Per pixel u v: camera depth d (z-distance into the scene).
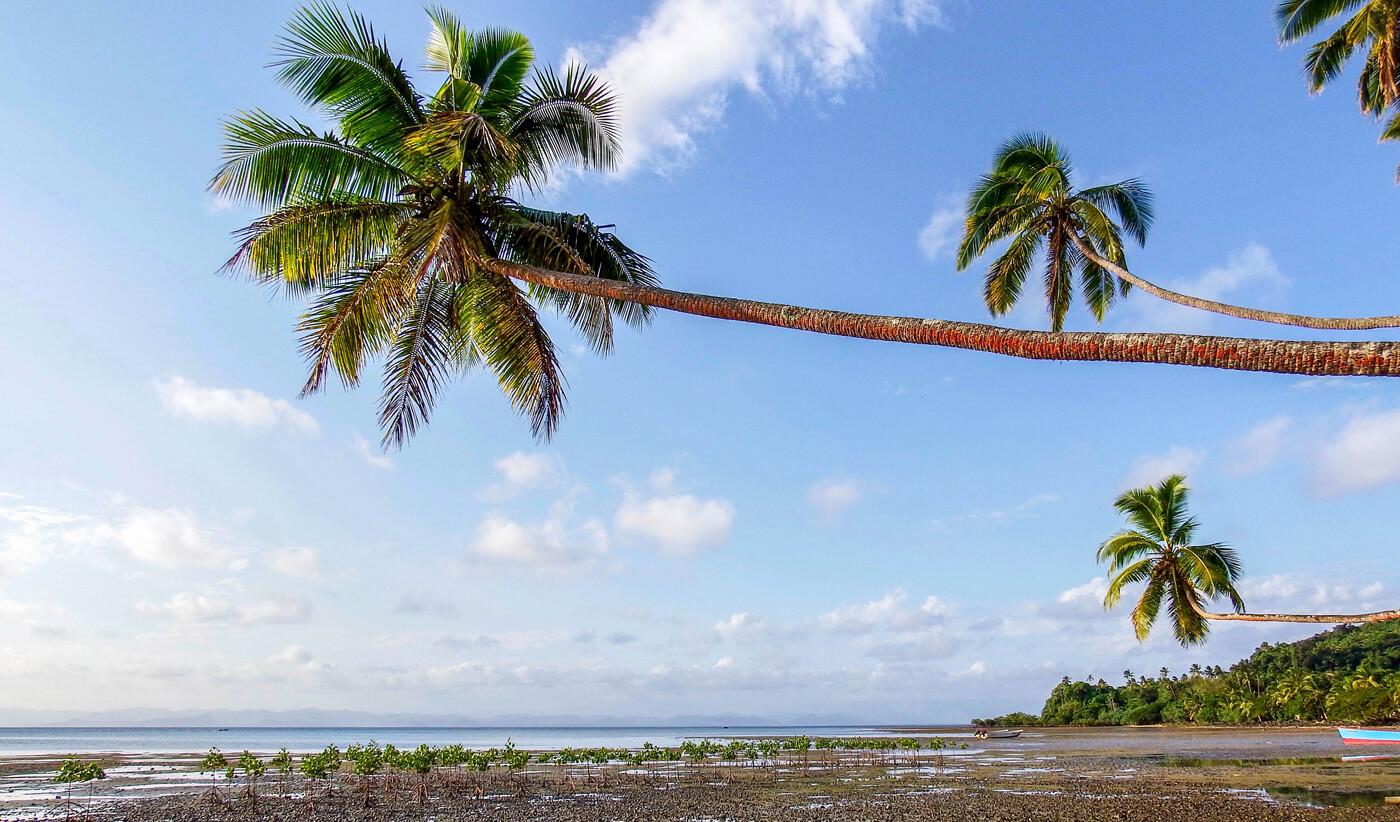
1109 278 21.42
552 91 11.82
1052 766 41.72
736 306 8.01
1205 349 5.52
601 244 13.23
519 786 30.30
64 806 25.39
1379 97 16.20
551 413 13.42
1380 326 9.15
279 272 12.05
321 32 11.46
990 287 21.64
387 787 29.92
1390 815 21.28
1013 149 20.88
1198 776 33.72
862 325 7.17
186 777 36.19
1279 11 16.41
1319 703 96.75
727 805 25.69
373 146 12.62
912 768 41.03
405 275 10.81
